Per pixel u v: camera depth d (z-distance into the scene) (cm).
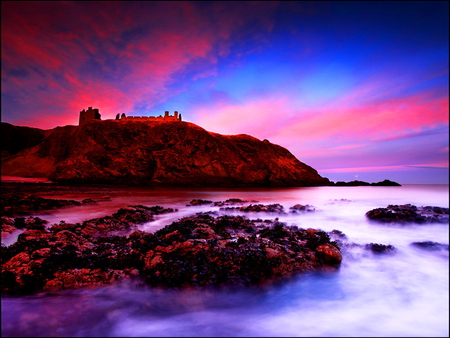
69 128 8044
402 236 1339
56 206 2189
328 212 2119
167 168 6203
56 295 662
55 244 931
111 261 802
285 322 584
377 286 762
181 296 675
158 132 6719
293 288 738
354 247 1076
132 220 1603
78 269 750
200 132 6688
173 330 553
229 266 793
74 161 6247
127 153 6456
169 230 1103
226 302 662
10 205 1950
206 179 6228
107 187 5509
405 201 3164
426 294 722
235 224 1397
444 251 1048
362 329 553
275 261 823
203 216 1582
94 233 1276
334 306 653
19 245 904
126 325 563
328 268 855
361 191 5112
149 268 782
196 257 833
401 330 553
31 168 7525
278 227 1277
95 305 627
